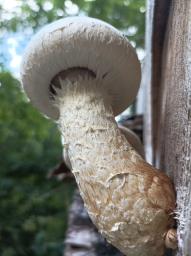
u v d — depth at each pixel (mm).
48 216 906
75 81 183
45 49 179
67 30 176
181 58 180
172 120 189
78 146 172
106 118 179
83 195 167
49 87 192
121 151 168
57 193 922
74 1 1137
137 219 154
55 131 1079
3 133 1065
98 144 170
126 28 1131
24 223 878
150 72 288
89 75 184
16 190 919
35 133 1104
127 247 157
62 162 375
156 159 284
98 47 177
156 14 227
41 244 824
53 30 178
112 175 161
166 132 206
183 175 156
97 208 161
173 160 177
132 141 246
